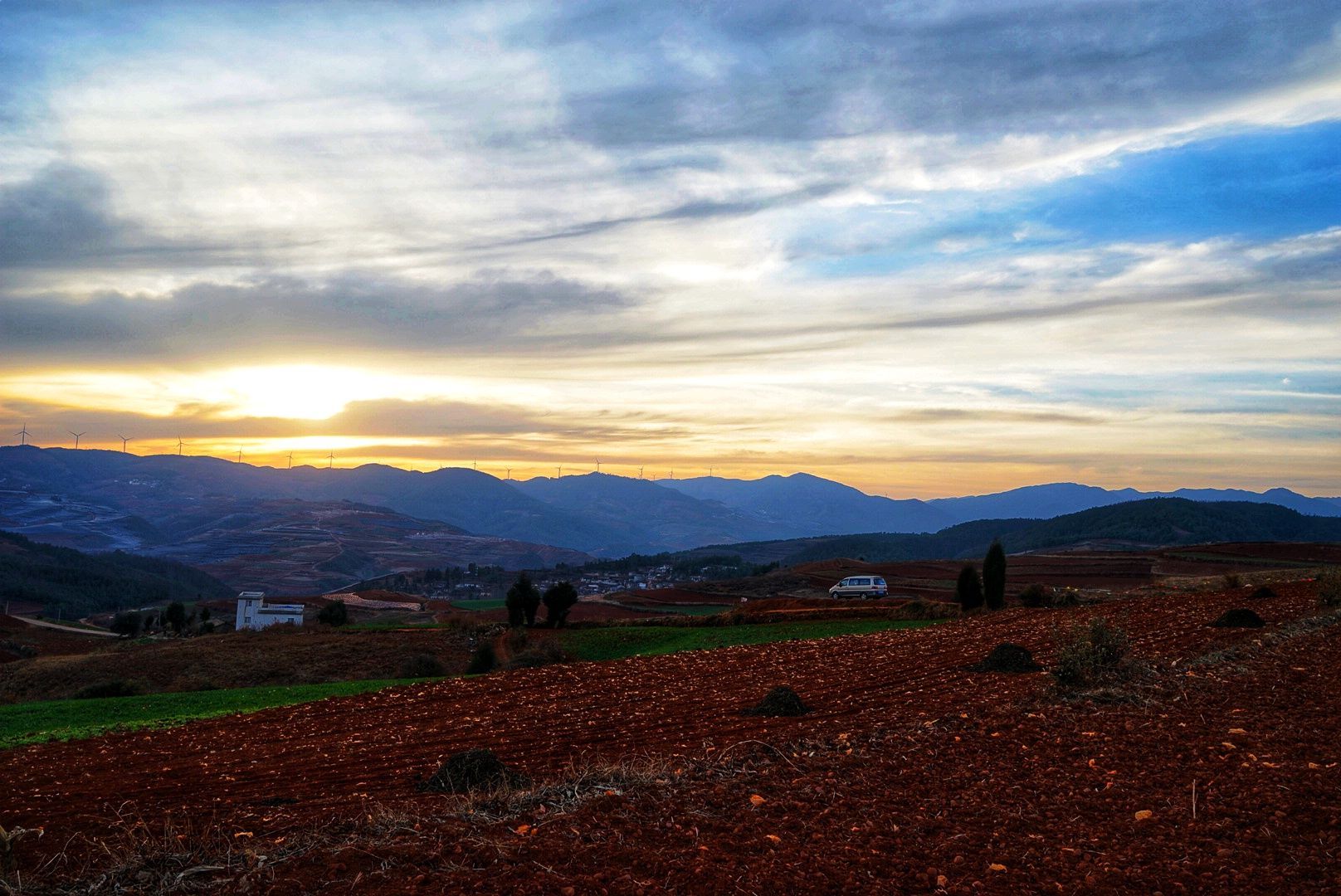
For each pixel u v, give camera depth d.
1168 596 43.44
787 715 15.46
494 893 6.76
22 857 8.42
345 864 7.54
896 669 21.33
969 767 10.70
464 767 10.92
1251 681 16.03
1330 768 10.14
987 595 46.19
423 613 112.56
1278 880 7.04
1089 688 15.70
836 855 7.64
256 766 13.41
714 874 7.11
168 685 46.09
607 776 10.48
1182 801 9.14
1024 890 6.91
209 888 7.12
